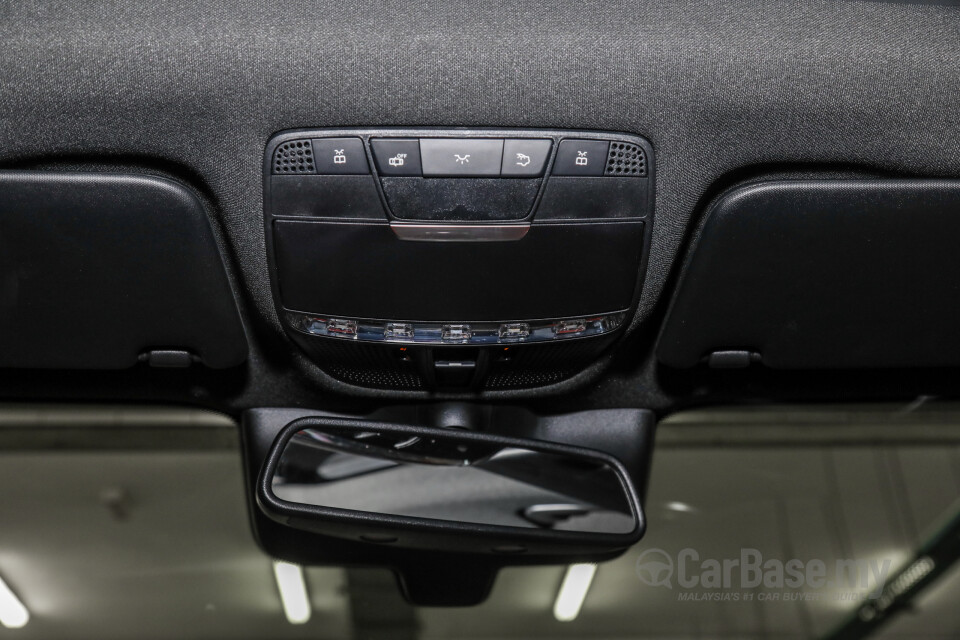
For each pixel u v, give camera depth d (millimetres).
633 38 774
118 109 761
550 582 4621
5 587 4832
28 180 757
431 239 767
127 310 829
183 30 764
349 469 814
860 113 796
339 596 3525
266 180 774
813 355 897
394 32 764
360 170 761
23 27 764
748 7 825
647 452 955
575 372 899
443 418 903
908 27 825
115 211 772
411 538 809
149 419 3168
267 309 834
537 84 761
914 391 974
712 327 875
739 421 3732
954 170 813
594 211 782
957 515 4094
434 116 761
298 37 758
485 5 804
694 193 807
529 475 840
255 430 931
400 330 818
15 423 3811
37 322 827
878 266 837
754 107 785
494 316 812
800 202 802
